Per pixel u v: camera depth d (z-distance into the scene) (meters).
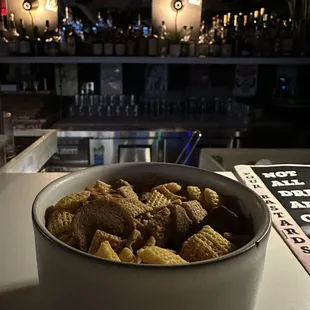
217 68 3.13
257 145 2.67
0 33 2.62
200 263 0.29
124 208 0.39
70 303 0.32
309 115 2.83
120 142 2.49
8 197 0.72
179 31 2.74
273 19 2.88
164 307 0.30
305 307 0.40
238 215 0.44
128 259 0.33
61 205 0.42
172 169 0.52
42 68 2.99
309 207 0.66
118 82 3.09
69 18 2.84
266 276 0.46
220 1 3.00
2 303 0.40
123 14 2.97
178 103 3.14
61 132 2.45
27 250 0.52
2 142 0.99
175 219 0.39
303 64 2.94
